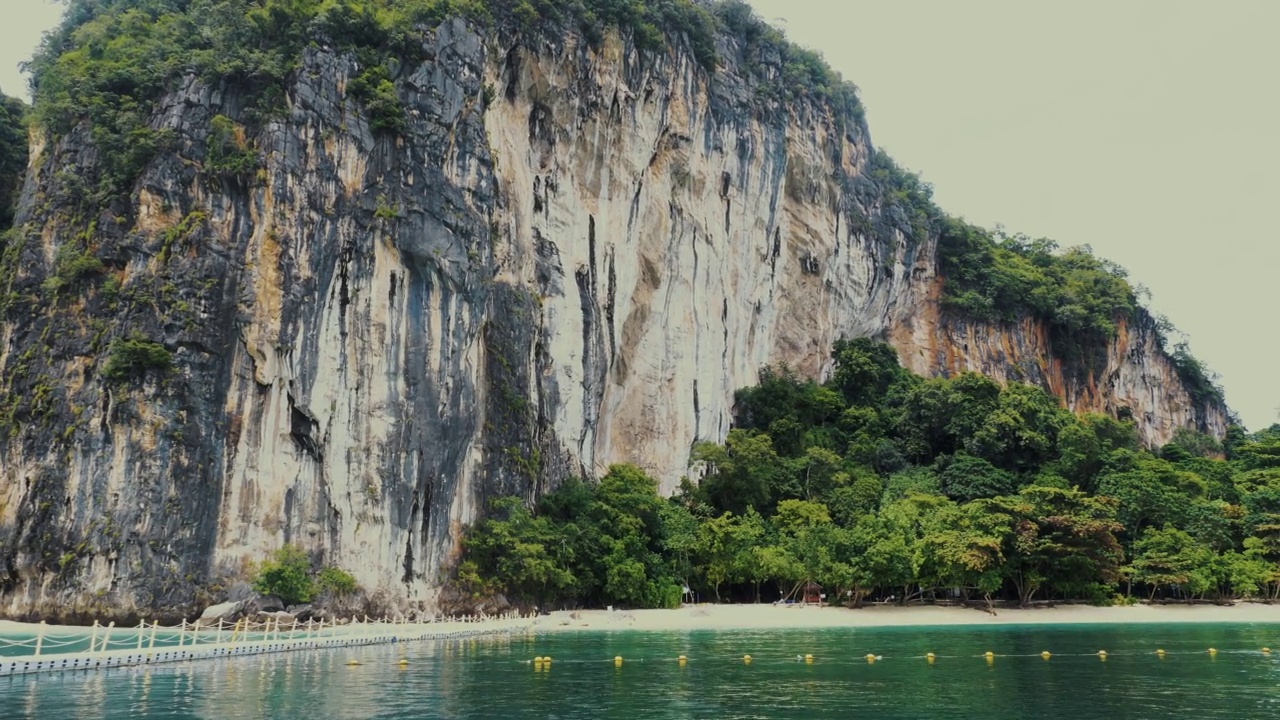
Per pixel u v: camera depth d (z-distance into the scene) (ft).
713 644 150.41
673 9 276.62
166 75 182.50
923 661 126.00
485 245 202.08
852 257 336.49
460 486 191.21
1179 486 288.51
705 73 287.28
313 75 182.60
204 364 164.96
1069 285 403.54
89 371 165.68
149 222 171.63
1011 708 87.97
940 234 378.94
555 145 241.35
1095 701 92.27
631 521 218.38
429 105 195.52
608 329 251.39
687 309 276.82
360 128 185.37
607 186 254.68
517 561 189.78
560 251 238.27
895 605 220.84
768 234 307.78
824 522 234.58
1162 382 435.94
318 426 172.04
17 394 169.99
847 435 305.32
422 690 94.94
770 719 80.94
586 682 102.53
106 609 152.87
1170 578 233.55
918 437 303.68
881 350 337.52
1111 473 278.87
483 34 213.05
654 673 111.04
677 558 225.56
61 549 157.48
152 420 160.56
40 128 195.93
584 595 211.00
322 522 170.60
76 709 80.84
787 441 288.51
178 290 166.50
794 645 149.28
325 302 176.14
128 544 155.84
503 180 221.25
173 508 157.89
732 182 294.05
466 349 194.18
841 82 349.20
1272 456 335.47
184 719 76.38
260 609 157.69
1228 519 261.44
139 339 163.32
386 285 183.62
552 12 238.27
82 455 160.56
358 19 192.34
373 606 171.22
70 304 171.12
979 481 268.41
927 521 228.63
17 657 101.55
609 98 253.03
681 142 275.59
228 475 163.73
